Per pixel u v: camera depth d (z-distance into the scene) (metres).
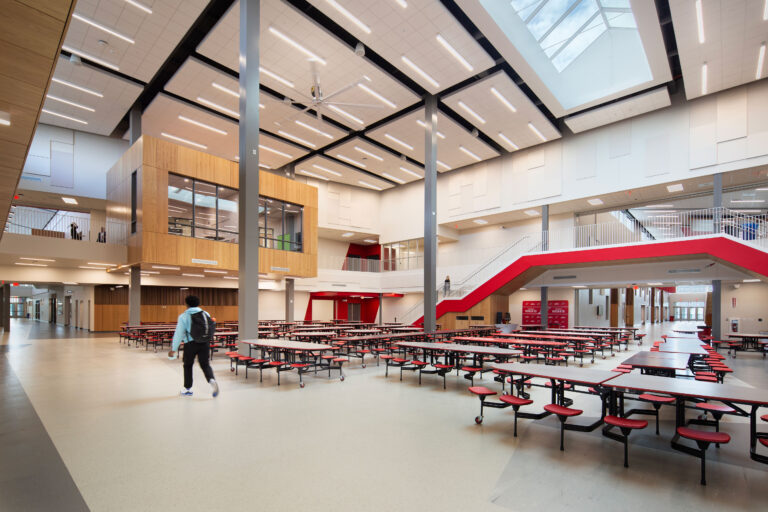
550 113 18.39
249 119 10.38
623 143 17.44
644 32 11.77
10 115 4.59
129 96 15.42
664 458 3.85
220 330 13.63
